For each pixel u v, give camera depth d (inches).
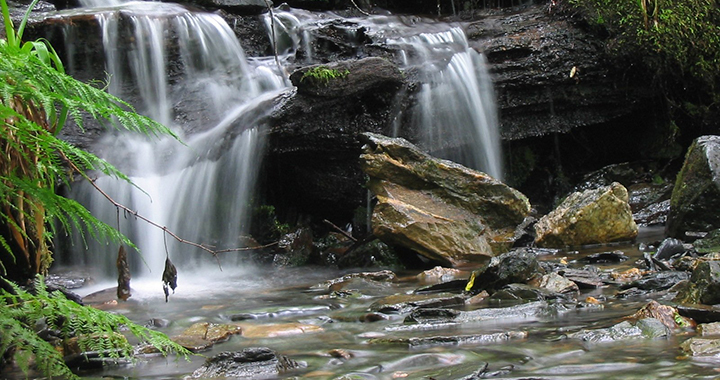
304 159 290.2
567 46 339.9
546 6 367.2
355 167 296.8
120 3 320.5
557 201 356.2
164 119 275.9
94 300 193.0
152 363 120.4
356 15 388.2
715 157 243.6
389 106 294.5
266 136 274.1
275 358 113.5
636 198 332.8
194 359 122.9
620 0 338.3
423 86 306.0
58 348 121.1
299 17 345.7
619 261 216.1
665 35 333.4
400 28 339.9
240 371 110.2
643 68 343.3
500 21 352.5
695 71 342.6
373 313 152.2
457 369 105.0
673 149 354.0
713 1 344.8
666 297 155.9
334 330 142.6
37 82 76.1
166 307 180.5
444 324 140.4
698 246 217.5
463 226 239.5
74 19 264.5
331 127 284.2
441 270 217.9
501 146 336.8
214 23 302.7
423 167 244.1
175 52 287.7
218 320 159.6
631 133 369.7
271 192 296.2
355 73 279.9
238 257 268.2
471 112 321.4
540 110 339.9
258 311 166.1
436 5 424.8
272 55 324.8
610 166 353.4
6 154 93.0
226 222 270.1
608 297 162.1
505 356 112.5
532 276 176.7
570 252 239.1
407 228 231.9
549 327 132.6
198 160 261.6
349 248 264.4
